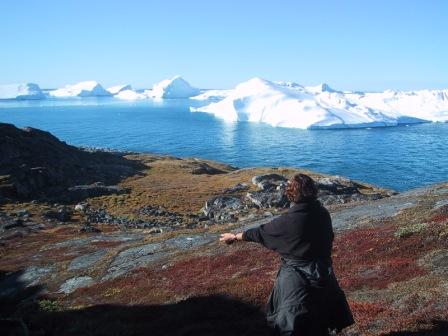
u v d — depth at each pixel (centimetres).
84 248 3741
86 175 9406
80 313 1922
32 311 2238
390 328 1105
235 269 2164
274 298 859
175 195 7919
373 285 1556
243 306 1534
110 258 3052
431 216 2364
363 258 1886
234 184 8738
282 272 850
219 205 6538
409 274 1570
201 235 3306
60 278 2888
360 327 1165
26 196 7569
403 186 17475
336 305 845
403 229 1998
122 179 9575
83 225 5547
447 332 1011
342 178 7919
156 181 9506
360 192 7206
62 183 8525
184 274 2272
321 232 839
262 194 6612
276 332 835
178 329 1476
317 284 820
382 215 2941
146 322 1633
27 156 9456
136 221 6022
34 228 5259
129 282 2373
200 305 1606
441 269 1544
